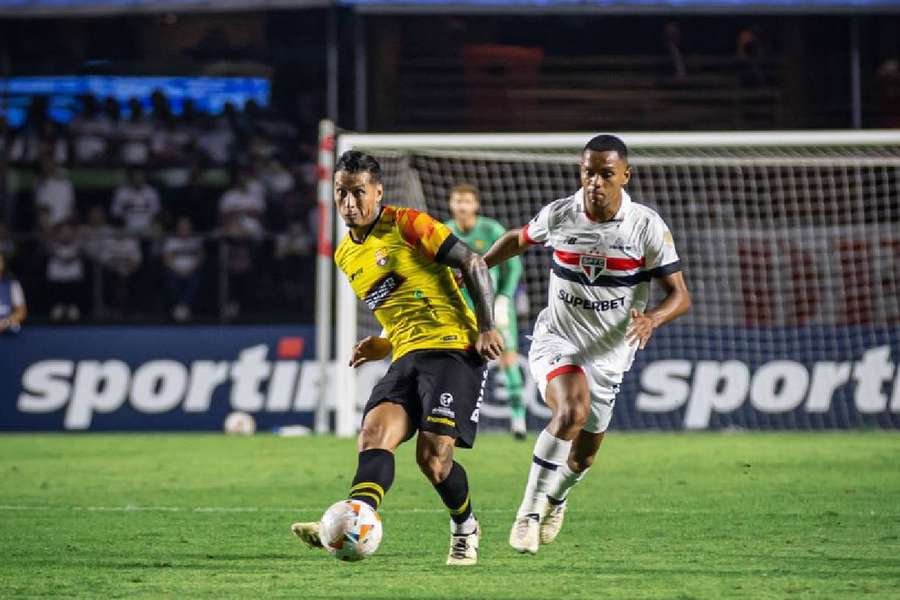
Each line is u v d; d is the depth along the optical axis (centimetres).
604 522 2162
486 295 1570
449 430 1557
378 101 5644
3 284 4634
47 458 3538
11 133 5709
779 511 2292
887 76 5594
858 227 4512
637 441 3941
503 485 2772
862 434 4188
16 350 4634
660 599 1405
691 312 4491
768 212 4600
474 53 5678
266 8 5434
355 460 3397
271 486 2809
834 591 1456
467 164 4988
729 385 4406
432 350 1606
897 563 1684
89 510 2397
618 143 1703
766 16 5666
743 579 1551
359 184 1581
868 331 4428
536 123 5691
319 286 4241
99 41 5806
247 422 4388
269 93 5741
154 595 1459
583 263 1750
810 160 4172
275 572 1638
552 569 1645
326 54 5719
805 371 4409
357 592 1465
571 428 1686
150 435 4406
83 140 5709
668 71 5709
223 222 5528
